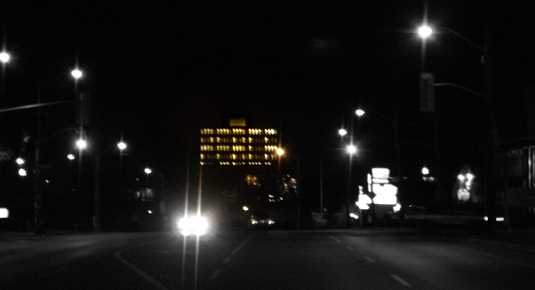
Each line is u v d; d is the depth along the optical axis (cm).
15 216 7594
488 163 4275
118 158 8981
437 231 5531
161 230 6228
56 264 2577
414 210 11094
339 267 2372
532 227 5762
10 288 1789
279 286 1803
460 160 10006
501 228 5347
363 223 7094
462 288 1758
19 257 3000
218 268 2334
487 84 3959
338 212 9038
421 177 10531
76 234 5106
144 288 1762
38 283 1906
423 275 2089
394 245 3669
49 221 7075
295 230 6038
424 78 3388
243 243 3903
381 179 8144
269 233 5378
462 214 9956
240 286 1803
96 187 5750
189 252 3159
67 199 7981
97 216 5716
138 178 10481
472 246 3556
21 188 7844
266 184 7219
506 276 2059
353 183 8344
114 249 3403
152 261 2634
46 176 7931
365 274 2122
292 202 8469
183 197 9556
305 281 1927
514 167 7106
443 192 10638
